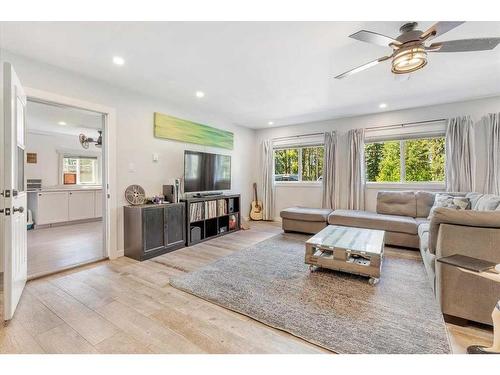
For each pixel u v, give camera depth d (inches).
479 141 144.7
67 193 207.5
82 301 77.0
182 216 140.0
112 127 120.2
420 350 54.6
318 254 100.6
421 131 162.2
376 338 58.8
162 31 77.7
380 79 117.7
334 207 188.9
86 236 164.4
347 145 186.7
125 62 98.6
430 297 79.4
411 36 70.7
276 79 117.5
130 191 127.7
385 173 178.4
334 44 86.2
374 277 87.8
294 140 215.3
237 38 82.1
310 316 68.5
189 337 59.6
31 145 211.8
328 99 147.5
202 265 110.2
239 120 201.9
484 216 64.1
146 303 76.0
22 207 78.4
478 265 50.3
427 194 147.0
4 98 65.5
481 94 138.2
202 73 110.0
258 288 86.1
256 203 230.8
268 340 58.9
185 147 162.6
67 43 84.0
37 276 94.5
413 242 129.2
